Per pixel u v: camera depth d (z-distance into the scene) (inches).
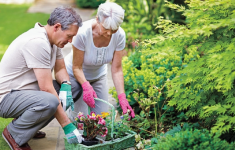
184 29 105.4
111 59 114.9
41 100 92.4
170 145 86.4
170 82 113.6
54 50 100.4
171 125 121.9
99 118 96.9
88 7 407.5
